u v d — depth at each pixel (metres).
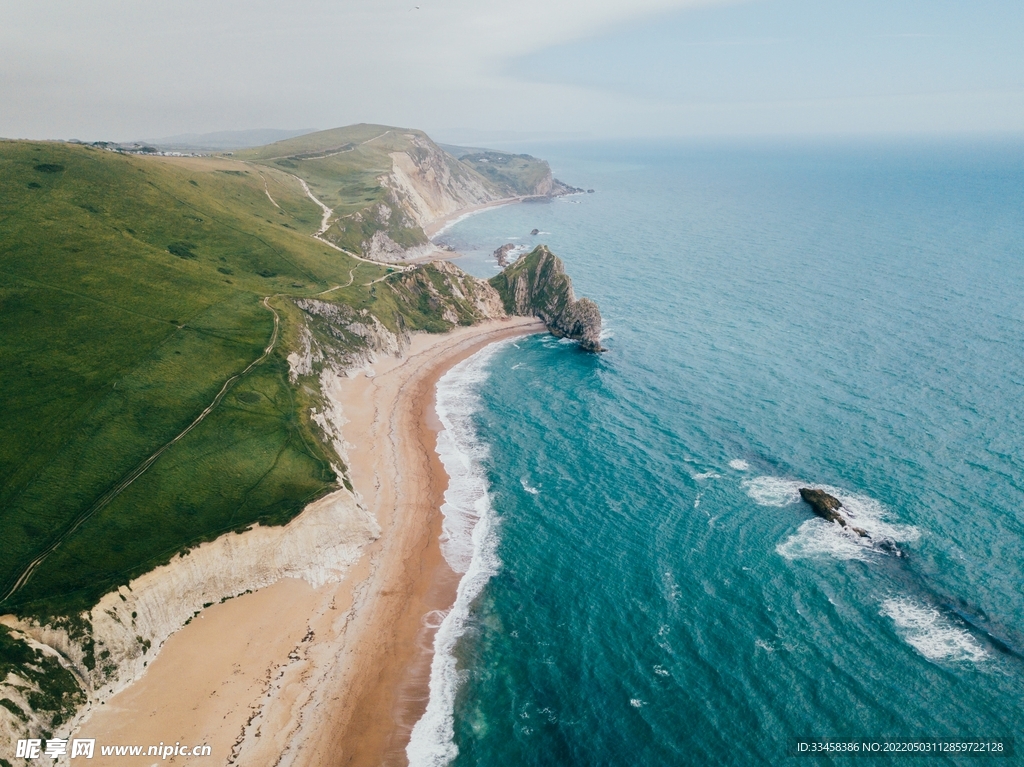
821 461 79.06
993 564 60.06
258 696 49.16
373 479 79.00
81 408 66.94
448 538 69.50
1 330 74.81
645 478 78.88
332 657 53.44
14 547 51.75
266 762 44.38
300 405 80.19
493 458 85.88
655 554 65.25
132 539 55.41
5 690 41.31
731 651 52.75
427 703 49.50
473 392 107.50
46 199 104.62
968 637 52.53
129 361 75.94
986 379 98.56
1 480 57.06
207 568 56.66
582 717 47.81
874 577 59.69
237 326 90.62
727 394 99.62
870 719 46.09
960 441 81.38
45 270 87.81
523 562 65.31
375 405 99.25
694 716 47.25
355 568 63.94
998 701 46.75
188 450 66.50
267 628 55.41
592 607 58.72
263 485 65.56
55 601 48.25
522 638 55.62
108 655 48.16
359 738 46.53
